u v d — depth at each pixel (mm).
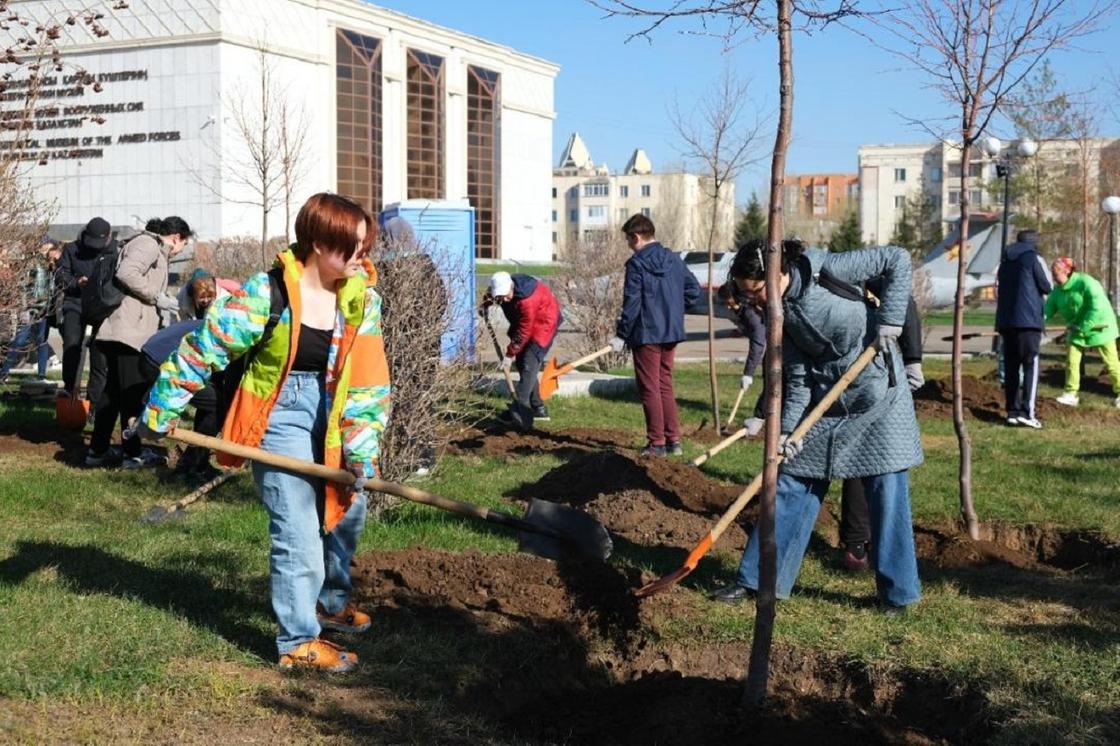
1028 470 9094
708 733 4609
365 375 4648
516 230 48375
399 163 40500
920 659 5113
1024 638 5379
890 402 5582
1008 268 11812
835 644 5320
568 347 18734
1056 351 20688
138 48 33781
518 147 48250
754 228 55250
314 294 4551
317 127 36719
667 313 9586
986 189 37625
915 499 8055
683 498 7914
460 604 5691
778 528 5758
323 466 4566
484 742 4266
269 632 5148
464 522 7172
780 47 4266
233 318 4359
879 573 5738
